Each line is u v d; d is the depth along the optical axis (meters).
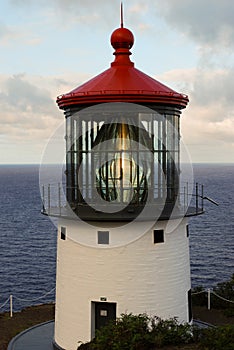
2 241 48.91
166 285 12.35
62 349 12.79
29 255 42.09
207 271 33.75
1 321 17.41
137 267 12.06
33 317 17.81
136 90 11.70
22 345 13.59
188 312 13.04
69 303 12.58
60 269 12.92
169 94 11.91
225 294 18.91
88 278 12.23
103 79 12.32
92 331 12.28
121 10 13.07
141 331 9.67
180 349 9.16
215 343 9.02
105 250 12.06
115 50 12.98
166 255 12.34
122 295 12.05
